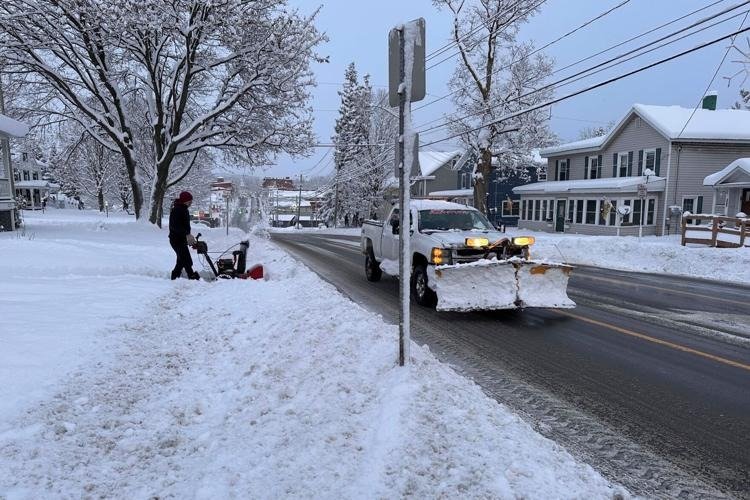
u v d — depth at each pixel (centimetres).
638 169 3195
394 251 1034
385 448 315
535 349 634
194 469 308
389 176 5228
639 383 517
